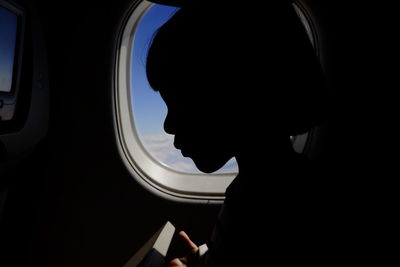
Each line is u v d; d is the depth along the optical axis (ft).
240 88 1.63
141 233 5.39
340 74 4.52
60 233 5.59
